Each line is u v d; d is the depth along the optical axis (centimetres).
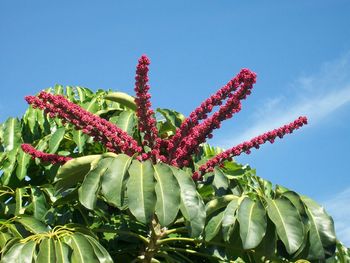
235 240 392
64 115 394
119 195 364
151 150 398
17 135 511
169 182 371
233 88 389
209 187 458
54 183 470
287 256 386
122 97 462
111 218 455
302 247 381
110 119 481
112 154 392
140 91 385
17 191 454
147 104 389
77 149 503
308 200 403
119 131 399
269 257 400
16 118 519
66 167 398
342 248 486
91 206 368
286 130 400
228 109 388
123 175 369
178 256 451
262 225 376
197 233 373
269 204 386
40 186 466
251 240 371
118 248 446
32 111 525
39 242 374
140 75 380
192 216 369
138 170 372
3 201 484
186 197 373
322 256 386
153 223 410
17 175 479
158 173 376
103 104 540
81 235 373
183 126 397
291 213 383
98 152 502
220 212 395
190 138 399
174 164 400
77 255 363
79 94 558
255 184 510
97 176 376
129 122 458
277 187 429
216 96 391
